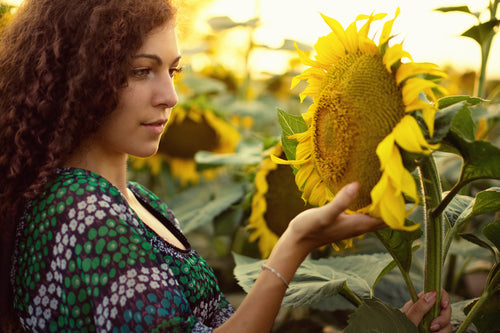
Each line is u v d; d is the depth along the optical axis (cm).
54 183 112
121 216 108
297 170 120
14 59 117
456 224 121
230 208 259
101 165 123
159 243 120
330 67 106
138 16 111
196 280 125
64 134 113
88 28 110
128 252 104
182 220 253
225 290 289
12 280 115
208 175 330
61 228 106
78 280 104
